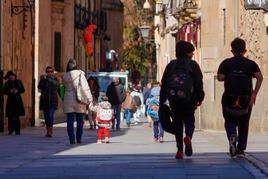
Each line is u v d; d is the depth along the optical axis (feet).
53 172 67.51
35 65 173.37
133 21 351.46
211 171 66.28
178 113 76.79
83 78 109.09
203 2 148.87
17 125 133.49
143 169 68.69
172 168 69.10
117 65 326.85
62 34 203.10
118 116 157.99
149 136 131.23
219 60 143.64
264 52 135.33
